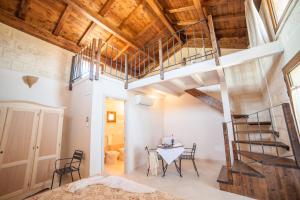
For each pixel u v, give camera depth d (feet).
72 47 16.01
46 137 11.10
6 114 9.23
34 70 13.03
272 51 8.63
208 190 9.49
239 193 8.70
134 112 15.79
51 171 11.13
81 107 13.12
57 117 12.03
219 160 16.44
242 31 16.52
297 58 6.99
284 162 7.70
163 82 12.99
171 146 13.19
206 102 15.56
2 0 11.28
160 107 20.48
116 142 19.80
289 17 7.61
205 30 16.74
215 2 13.01
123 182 6.24
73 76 15.42
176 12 15.64
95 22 13.80
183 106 19.70
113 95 13.67
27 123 10.15
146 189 5.66
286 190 7.20
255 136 14.58
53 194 5.28
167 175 12.57
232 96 16.05
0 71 11.10
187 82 13.47
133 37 17.90
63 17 13.25
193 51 19.54
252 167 9.51
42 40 13.96
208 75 12.13
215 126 17.17
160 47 12.79
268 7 9.92
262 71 13.24
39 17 13.01
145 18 16.10
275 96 10.76
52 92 13.94
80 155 11.62
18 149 9.52
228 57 9.70
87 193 5.36
